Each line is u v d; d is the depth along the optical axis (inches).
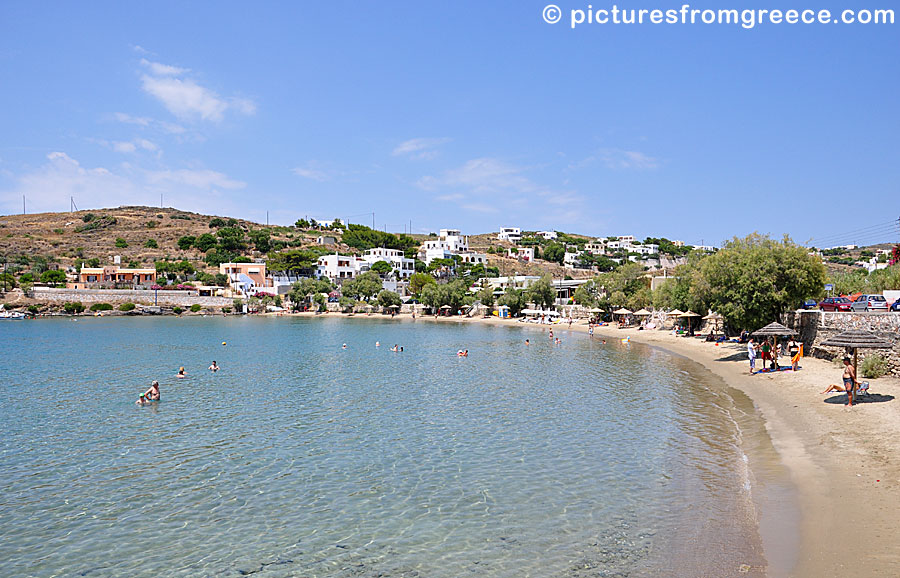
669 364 1955.0
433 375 1806.1
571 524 622.5
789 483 689.6
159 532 636.1
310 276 7086.6
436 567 537.3
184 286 6122.1
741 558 514.3
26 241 7357.3
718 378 1569.9
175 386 1608.0
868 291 2338.8
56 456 923.4
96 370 1943.9
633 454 874.1
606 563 527.2
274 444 983.6
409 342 3019.2
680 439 946.7
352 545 591.2
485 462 861.2
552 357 2277.3
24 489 774.5
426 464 857.5
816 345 1643.7
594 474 787.4
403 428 1087.6
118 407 1311.5
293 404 1337.4
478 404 1311.5
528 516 650.2
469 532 613.0
